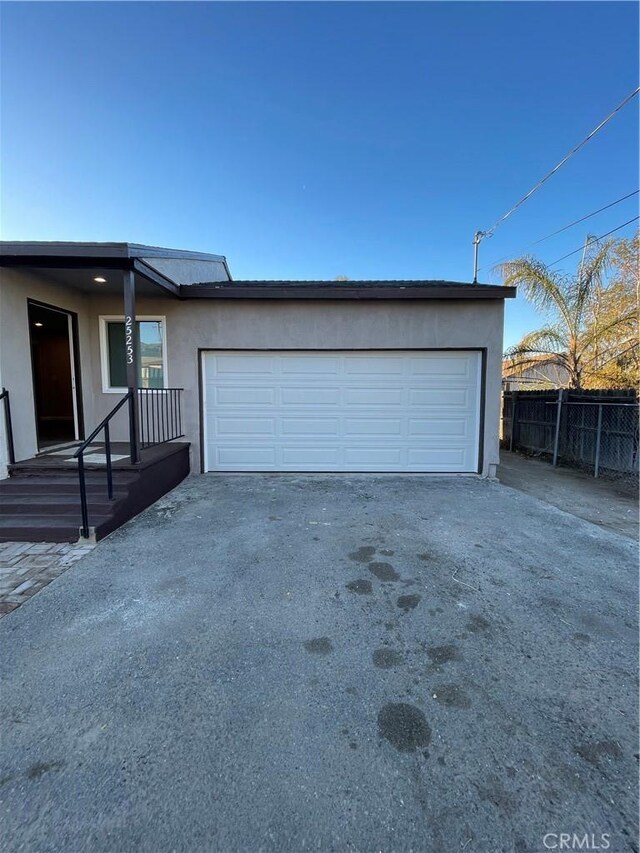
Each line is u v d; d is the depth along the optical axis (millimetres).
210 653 2256
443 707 1854
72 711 1824
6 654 2240
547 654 2244
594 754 1599
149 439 6766
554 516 4730
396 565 3396
